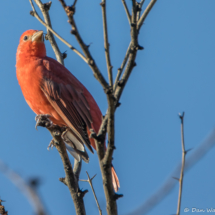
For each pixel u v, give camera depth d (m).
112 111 6.04
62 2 5.27
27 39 11.79
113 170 10.82
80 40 5.46
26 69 11.46
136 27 6.02
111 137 6.30
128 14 6.20
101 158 6.70
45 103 11.45
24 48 11.77
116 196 6.82
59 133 8.72
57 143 8.79
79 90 11.77
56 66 11.68
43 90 11.31
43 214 5.77
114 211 6.88
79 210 8.62
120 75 6.41
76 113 11.44
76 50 5.92
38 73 11.34
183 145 6.66
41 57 11.87
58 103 11.34
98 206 7.84
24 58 11.66
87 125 11.52
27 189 5.88
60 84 11.44
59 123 11.81
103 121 6.50
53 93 11.29
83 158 10.97
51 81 11.34
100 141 6.55
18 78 11.73
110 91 5.81
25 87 11.55
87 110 11.66
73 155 10.91
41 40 11.86
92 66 5.63
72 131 11.48
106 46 5.89
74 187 8.84
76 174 10.33
